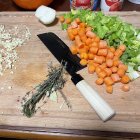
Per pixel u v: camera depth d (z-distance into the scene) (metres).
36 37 0.54
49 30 0.55
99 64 0.46
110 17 0.53
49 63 0.49
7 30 0.56
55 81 0.45
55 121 0.41
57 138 0.41
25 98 0.44
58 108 0.43
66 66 0.47
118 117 0.41
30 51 0.51
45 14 0.54
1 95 0.45
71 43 0.52
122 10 0.61
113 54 0.46
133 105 0.42
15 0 0.60
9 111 0.43
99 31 0.50
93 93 0.42
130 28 0.50
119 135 0.39
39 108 0.43
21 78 0.47
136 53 0.47
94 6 0.59
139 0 0.62
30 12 0.58
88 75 0.46
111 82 0.43
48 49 0.51
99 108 0.40
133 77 0.45
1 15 0.59
